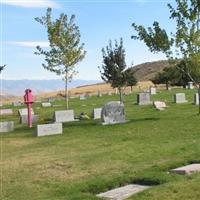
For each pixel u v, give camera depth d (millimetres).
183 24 27188
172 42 27422
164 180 11641
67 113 32000
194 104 36281
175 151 16016
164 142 18500
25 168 15672
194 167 12578
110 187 11867
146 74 178375
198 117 26359
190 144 17203
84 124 28156
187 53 27453
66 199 10867
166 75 78188
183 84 76438
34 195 11867
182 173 12164
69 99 67625
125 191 11234
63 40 41156
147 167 13672
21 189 12641
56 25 41094
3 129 28672
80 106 48031
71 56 41344
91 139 21625
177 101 39344
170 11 27250
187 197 9750
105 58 48000
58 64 41625
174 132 21234
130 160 15273
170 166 13336
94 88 136500
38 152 19172
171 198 9781
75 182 12773
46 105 54531
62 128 26188
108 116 26797
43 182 13273
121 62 47938
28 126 31047
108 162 15273
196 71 27562
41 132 24750
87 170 14328
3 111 47156
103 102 53000
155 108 35000
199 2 26688
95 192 11602
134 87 103375
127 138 20828
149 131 22359
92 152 17734
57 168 15164
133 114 31953
